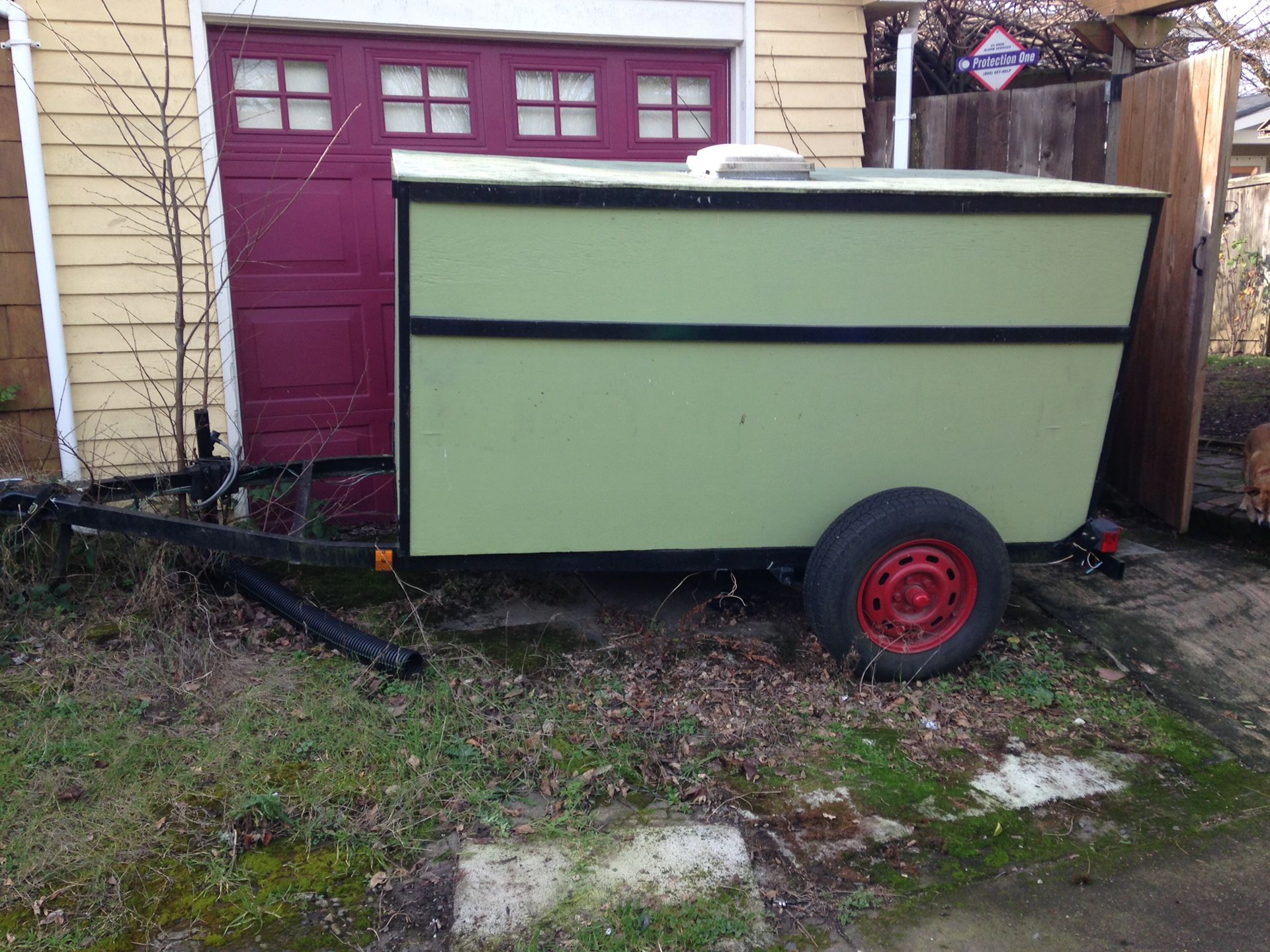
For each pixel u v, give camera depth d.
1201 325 4.63
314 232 4.90
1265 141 13.64
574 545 3.34
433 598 4.20
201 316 4.73
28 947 2.23
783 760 3.05
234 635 3.72
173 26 4.45
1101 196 3.20
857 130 5.63
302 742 3.04
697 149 5.52
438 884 2.49
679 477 3.31
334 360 5.05
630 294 3.06
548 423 3.16
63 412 4.56
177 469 4.76
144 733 3.04
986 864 2.62
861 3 5.46
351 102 4.87
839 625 3.37
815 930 2.37
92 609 3.82
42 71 4.30
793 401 3.28
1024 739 3.23
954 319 3.28
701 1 5.20
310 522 4.29
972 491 3.52
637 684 3.50
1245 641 3.86
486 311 2.99
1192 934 2.39
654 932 2.33
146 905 2.38
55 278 4.45
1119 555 4.71
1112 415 3.51
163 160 4.54
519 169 3.30
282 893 2.43
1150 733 3.29
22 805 2.68
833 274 3.16
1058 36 7.84
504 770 2.97
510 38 5.02
